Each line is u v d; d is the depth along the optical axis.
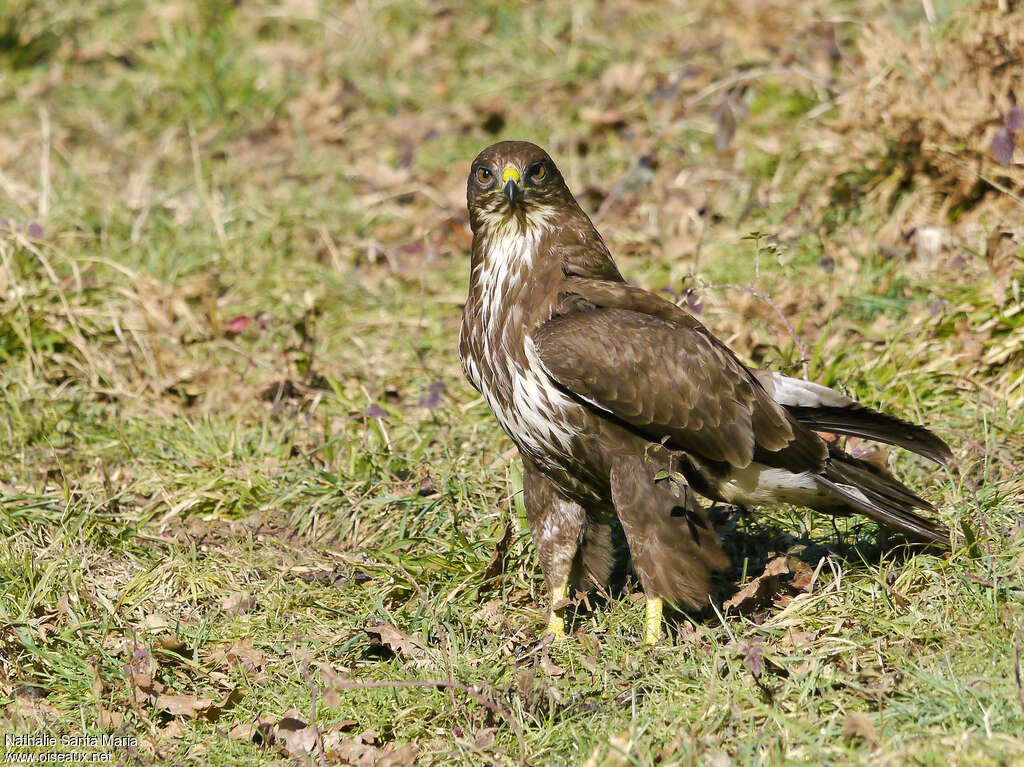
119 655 9.25
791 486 9.30
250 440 12.31
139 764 8.05
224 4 21.72
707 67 18.36
